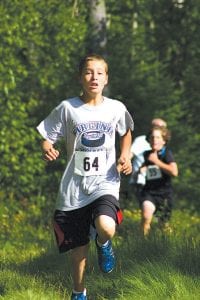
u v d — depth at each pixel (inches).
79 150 507.5
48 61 1379.2
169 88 1717.5
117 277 599.2
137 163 909.2
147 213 887.7
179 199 1680.6
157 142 896.3
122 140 519.2
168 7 1888.5
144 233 781.3
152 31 1888.5
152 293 536.1
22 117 1224.2
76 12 1449.3
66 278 625.0
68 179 510.3
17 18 1246.3
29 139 1224.2
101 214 487.2
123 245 716.0
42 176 1309.1
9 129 1209.4
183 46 1888.5
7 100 1215.6
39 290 569.6
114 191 505.0
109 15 1859.0
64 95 1482.5
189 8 1875.0
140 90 1680.6
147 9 1891.0
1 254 857.5
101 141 506.3
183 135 1733.5
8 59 1218.0
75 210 507.8
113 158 512.7
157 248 656.4
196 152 1744.6
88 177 505.4
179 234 769.6
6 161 1205.1
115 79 1667.1
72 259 518.9
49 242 884.6
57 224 512.4
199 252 624.1
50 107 1459.2
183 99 1836.9
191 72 1857.8
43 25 1374.3
